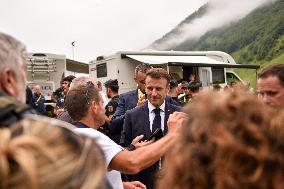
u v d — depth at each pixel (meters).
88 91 2.72
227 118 0.96
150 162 2.55
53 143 0.94
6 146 0.85
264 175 0.90
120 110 5.61
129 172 2.56
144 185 3.29
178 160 0.98
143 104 4.13
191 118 1.01
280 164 0.91
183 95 7.99
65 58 14.87
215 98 1.02
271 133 0.93
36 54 14.48
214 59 15.92
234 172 0.91
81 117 2.73
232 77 14.64
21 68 1.57
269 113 0.97
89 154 0.99
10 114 1.19
